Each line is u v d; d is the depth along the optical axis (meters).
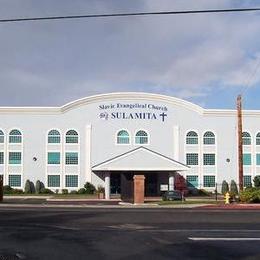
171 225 20.44
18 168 67.06
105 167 61.62
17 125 67.44
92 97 67.75
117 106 68.06
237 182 67.69
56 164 67.25
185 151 68.00
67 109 67.75
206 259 12.59
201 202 43.31
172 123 68.19
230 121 68.75
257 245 14.85
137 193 42.47
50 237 16.42
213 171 68.06
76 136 67.62
